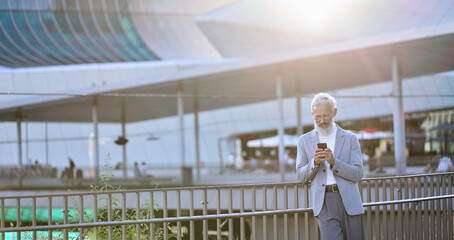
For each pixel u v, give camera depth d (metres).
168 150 44.38
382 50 17.41
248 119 43.47
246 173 20.97
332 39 29.45
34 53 50.06
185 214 13.73
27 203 14.62
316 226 4.97
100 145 43.00
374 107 36.09
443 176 5.96
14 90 37.62
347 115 37.41
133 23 53.78
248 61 19.27
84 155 42.34
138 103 26.48
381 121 36.16
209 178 26.44
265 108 42.59
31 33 50.56
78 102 25.38
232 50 36.56
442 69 21.48
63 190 20.73
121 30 53.59
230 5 36.59
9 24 49.72
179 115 24.30
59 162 41.88
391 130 35.47
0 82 37.62
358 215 4.33
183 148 24.20
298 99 25.84
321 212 4.34
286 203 5.27
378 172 18.00
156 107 28.70
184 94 24.42
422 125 34.38
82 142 42.50
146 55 53.34
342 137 4.42
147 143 44.31
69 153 42.16
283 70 20.11
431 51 17.59
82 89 23.62
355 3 28.81
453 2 25.59
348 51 17.27
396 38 16.16
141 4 53.72
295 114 41.34
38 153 41.62
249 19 33.34
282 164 19.56
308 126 41.00
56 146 42.03
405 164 17.42
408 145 32.72
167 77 21.14
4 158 41.00
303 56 18.06
